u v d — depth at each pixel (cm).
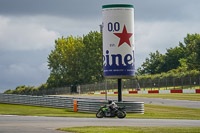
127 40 5669
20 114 5572
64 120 4453
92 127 3519
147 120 4531
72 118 4803
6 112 5972
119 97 5878
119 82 5847
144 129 3328
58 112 5966
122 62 5678
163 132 3088
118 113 4944
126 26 5656
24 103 7531
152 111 6156
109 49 5691
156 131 3158
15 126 3678
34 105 7288
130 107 5606
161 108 6662
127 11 5650
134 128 3425
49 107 6931
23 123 4022
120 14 5641
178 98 8831
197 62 17325
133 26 5706
